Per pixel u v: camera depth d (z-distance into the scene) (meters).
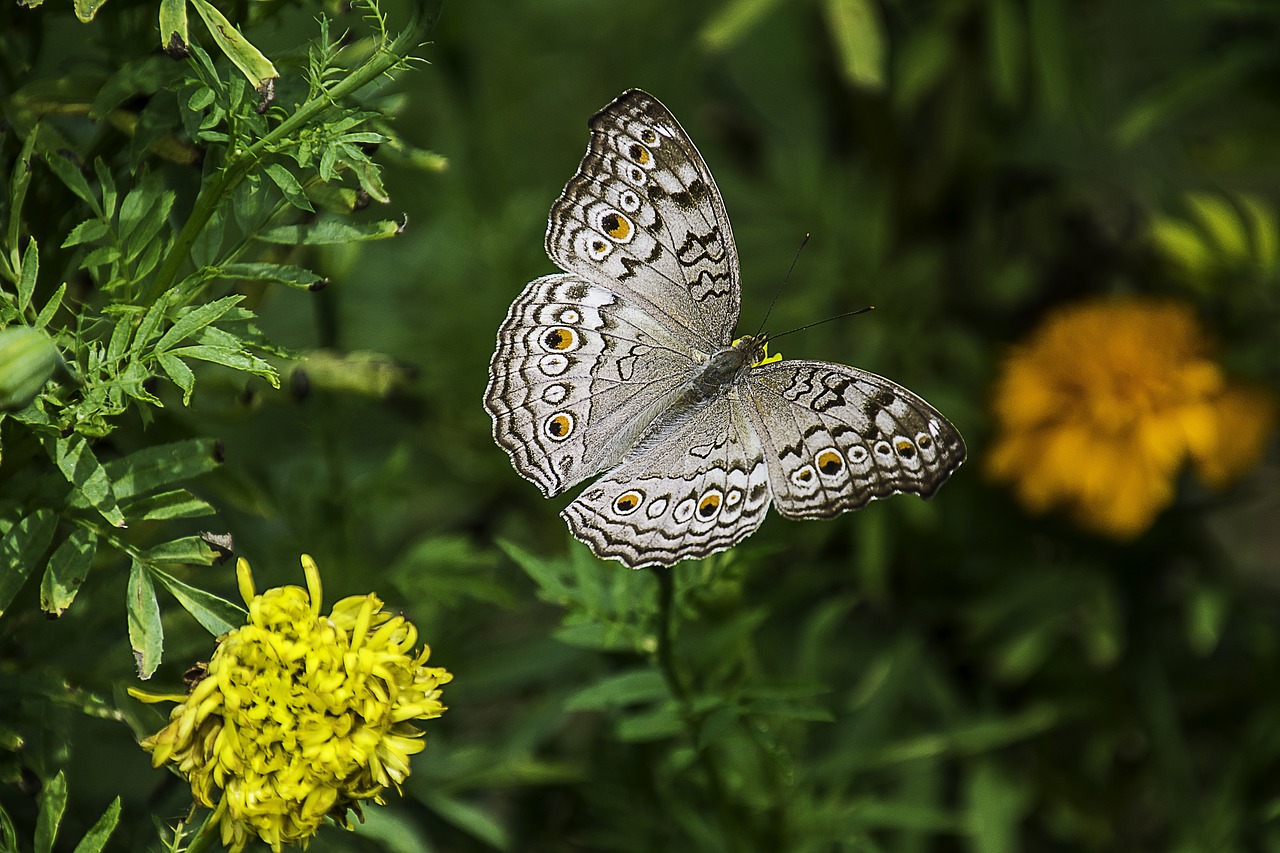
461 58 0.60
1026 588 0.59
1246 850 0.58
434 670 0.49
